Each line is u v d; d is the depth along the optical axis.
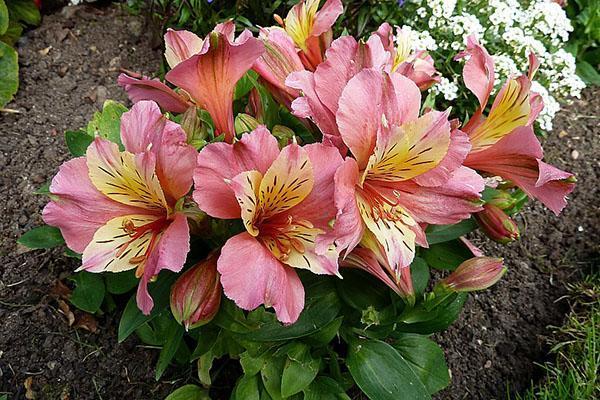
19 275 0.43
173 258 0.25
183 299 0.28
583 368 0.43
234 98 0.36
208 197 0.26
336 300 0.33
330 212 0.26
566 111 0.65
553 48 0.58
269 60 0.32
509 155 0.30
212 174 0.25
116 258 0.27
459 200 0.27
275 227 0.27
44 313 0.41
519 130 0.29
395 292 0.31
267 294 0.25
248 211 0.25
